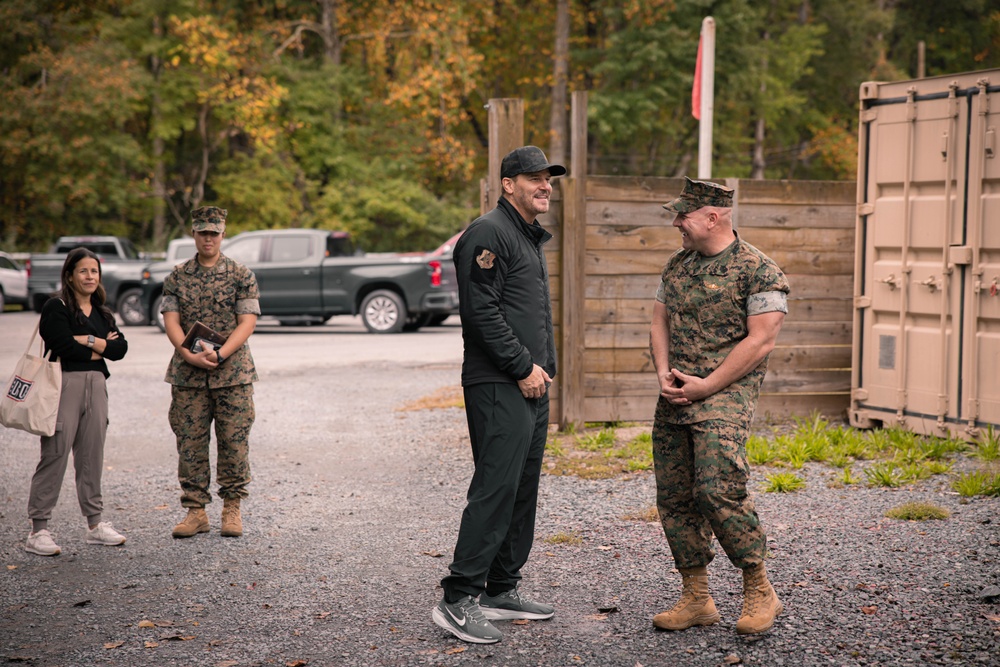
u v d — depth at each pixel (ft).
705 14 105.09
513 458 13.15
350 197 105.70
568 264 26.45
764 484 21.11
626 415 27.30
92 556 17.40
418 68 102.27
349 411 32.60
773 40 133.28
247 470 18.74
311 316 60.08
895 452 23.48
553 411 26.99
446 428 29.25
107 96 100.27
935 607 13.56
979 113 23.34
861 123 26.23
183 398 18.58
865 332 26.55
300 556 17.17
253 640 13.21
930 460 22.85
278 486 22.59
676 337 13.17
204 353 18.12
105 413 18.35
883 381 26.11
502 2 119.34
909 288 25.22
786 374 28.19
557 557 16.62
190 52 95.61
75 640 13.33
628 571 15.81
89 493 18.12
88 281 17.93
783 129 138.72
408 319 60.18
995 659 11.73
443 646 12.89
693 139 121.08
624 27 113.19
